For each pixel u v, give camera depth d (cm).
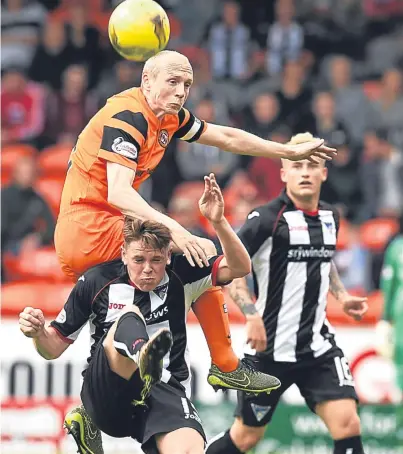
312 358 2495
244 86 4928
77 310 1905
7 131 4841
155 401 1894
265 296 2514
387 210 4525
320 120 4628
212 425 3312
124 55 1973
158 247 1806
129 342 1731
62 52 4962
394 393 3356
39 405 3316
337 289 2616
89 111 4869
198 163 4572
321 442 3338
